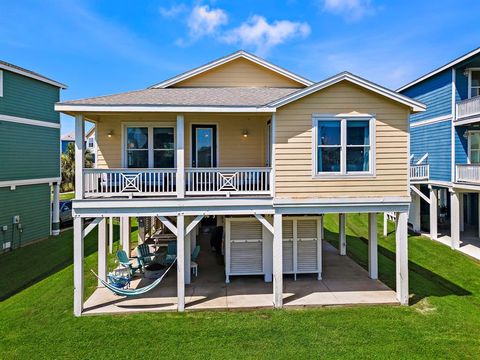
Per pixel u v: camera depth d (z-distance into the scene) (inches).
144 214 345.7
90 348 267.4
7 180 603.2
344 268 478.3
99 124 435.8
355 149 363.6
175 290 394.3
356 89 358.6
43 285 414.3
